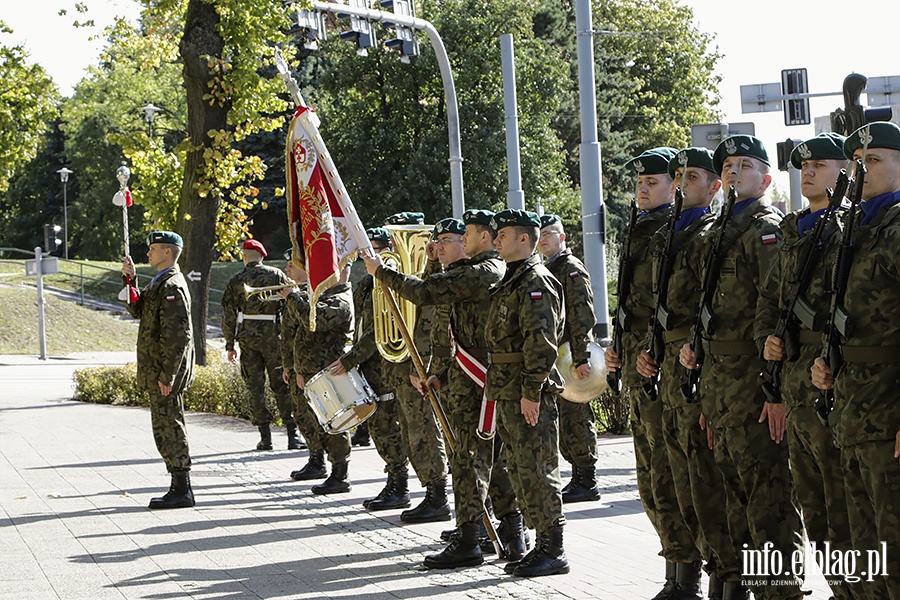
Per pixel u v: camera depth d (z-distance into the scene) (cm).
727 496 588
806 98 1588
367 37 1664
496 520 877
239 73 1986
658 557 761
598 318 1549
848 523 528
